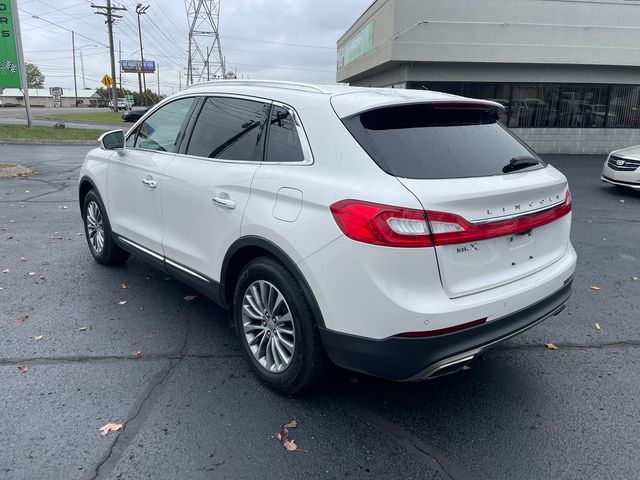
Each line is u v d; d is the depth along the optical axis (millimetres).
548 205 3059
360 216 2521
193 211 3623
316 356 2900
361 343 2619
